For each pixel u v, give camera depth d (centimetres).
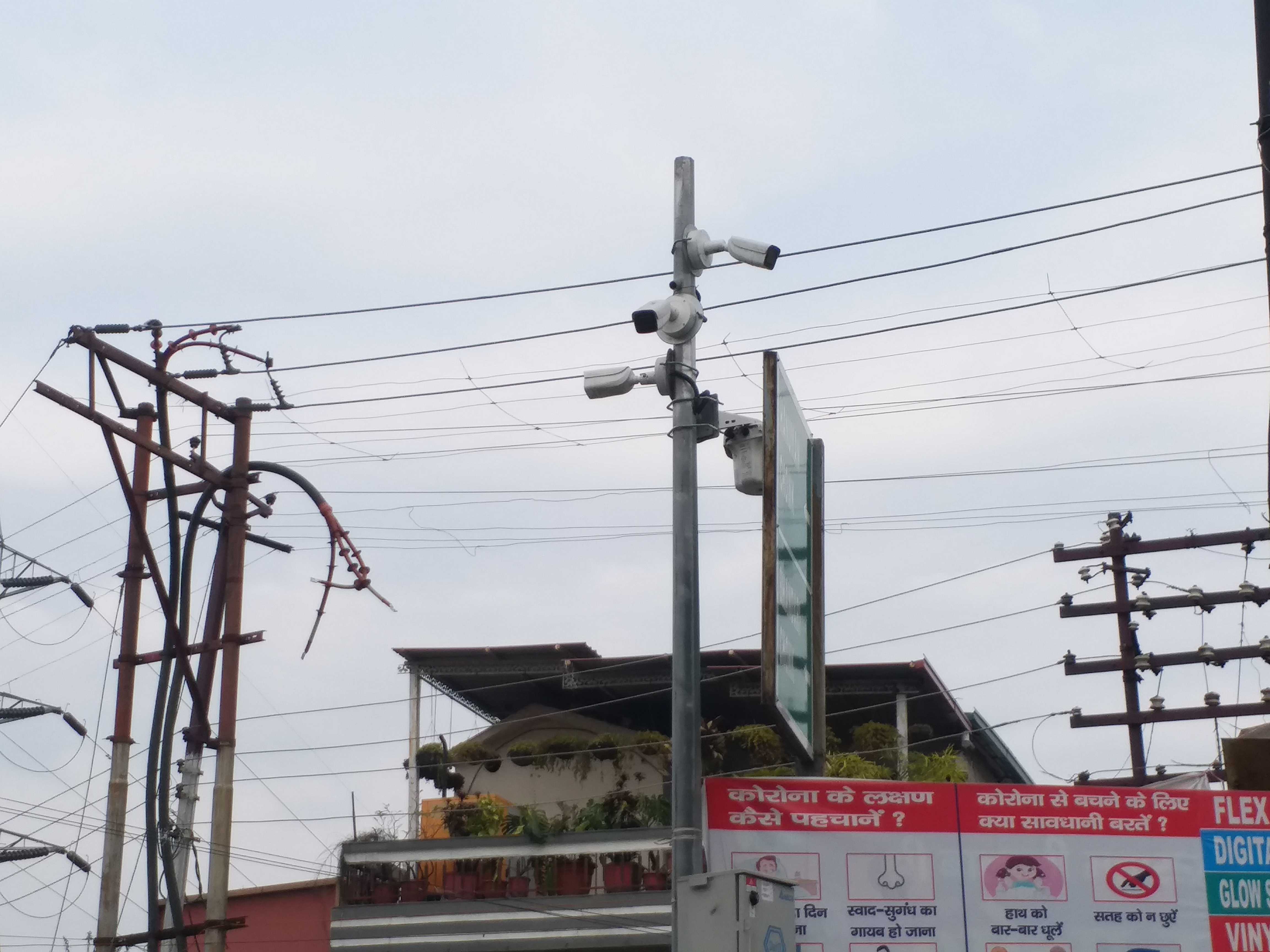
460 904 2381
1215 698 2714
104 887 1992
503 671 2761
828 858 1108
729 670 2683
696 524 1121
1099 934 1108
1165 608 2814
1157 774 2691
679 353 1158
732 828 1108
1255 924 1117
